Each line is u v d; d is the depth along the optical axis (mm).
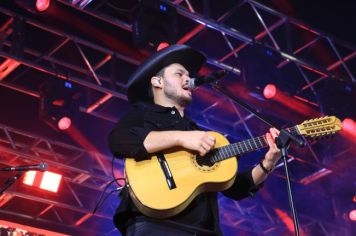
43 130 14156
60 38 13164
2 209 15398
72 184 15164
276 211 16438
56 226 15609
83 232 15906
